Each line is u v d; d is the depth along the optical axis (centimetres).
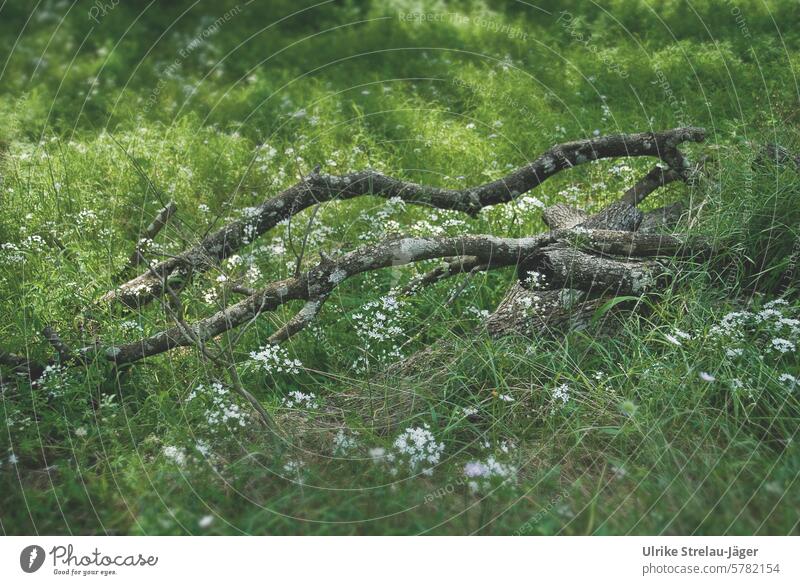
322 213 611
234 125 820
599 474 367
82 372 413
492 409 400
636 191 556
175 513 330
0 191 595
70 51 1073
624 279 444
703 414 381
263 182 680
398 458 367
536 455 376
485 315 456
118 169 678
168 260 501
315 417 407
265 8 1209
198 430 379
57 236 543
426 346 456
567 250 441
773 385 392
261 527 328
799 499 336
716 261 468
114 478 348
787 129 606
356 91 888
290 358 457
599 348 433
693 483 348
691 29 986
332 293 505
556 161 536
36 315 450
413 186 528
